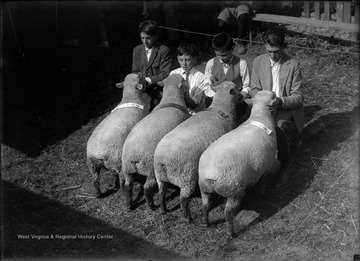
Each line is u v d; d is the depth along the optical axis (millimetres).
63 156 7680
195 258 5668
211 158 5531
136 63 7359
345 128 7500
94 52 10703
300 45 9766
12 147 7965
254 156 5711
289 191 6484
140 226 6164
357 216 6031
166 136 5867
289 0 10438
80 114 8664
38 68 10172
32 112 8797
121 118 6465
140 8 11922
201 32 10406
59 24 11617
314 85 8641
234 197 5602
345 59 9234
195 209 6324
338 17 9531
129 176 6195
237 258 5613
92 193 6844
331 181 6586
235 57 6930
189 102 6852
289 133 6617
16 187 7086
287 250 5660
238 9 9711
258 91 6676
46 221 6422
